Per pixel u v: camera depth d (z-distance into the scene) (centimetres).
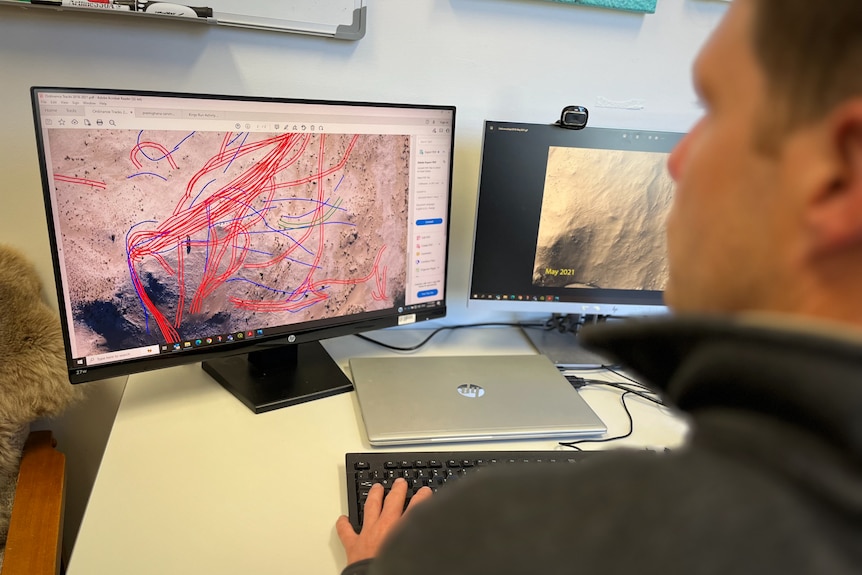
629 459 29
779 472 24
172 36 100
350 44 108
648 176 114
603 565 24
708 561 23
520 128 108
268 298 96
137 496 74
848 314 27
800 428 24
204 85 104
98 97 78
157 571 64
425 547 28
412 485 77
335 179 97
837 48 24
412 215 106
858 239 25
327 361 108
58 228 79
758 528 23
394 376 104
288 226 95
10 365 94
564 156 110
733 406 27
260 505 74
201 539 68
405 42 111
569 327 130
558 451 86
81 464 115
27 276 98
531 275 116
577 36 119
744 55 28
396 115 99
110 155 80
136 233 84
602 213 114
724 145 29
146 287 86
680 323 29
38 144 75
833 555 23
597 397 107
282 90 108
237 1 99
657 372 33
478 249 113
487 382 104
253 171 90
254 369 103
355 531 70
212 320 92
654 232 117
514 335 129
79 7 90
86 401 112
